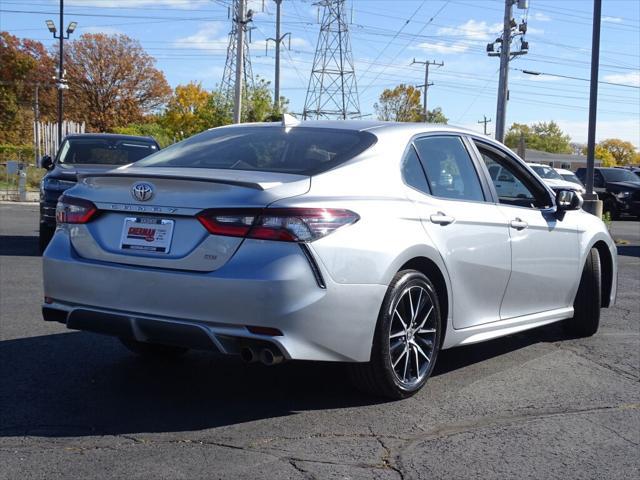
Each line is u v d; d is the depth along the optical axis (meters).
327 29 47.62
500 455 3.98
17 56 67.75
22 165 26.73
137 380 5.13
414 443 4.11
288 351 4.07
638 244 17.12
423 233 4.75
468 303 5.21
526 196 6.10
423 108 66.62
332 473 3.68
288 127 5.24
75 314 4.53
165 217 4.33
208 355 5.80
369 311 4.37
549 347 6.41
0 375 5.17
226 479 3.58
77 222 4.64
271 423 4.34
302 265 4.07
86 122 69.69
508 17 32.06
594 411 4.74
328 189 4.39
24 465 3.70
